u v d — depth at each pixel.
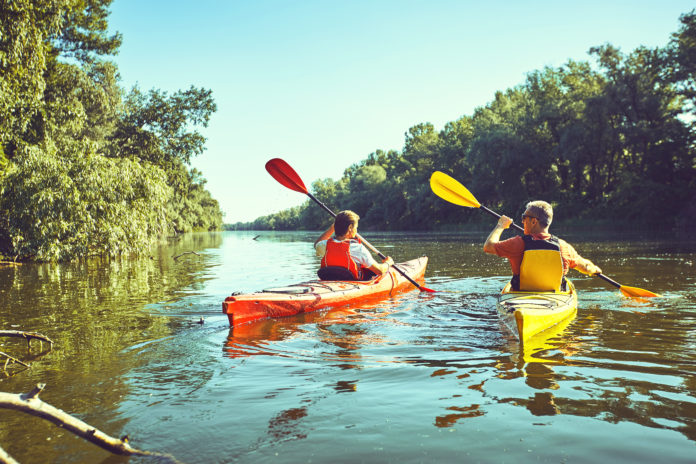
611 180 36.75
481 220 45.78
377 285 5.66
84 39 23.25
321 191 111.31
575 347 3.07
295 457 1.68
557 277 4.08
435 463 1.61
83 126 24.52
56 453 1.75
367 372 2.66
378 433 1.86
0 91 12.70
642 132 30.16
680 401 2.10
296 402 2.22
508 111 43.28
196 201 73.00
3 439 1.88
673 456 1.62
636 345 3.10
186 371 2.78
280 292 4.76
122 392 2.42
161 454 1.73
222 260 13.59
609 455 1.64
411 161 67.50
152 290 6.77
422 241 22.16
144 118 25.58
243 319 4.16
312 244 26.58
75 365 2.96
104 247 14.49
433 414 2.03
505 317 3.79
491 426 1.89
